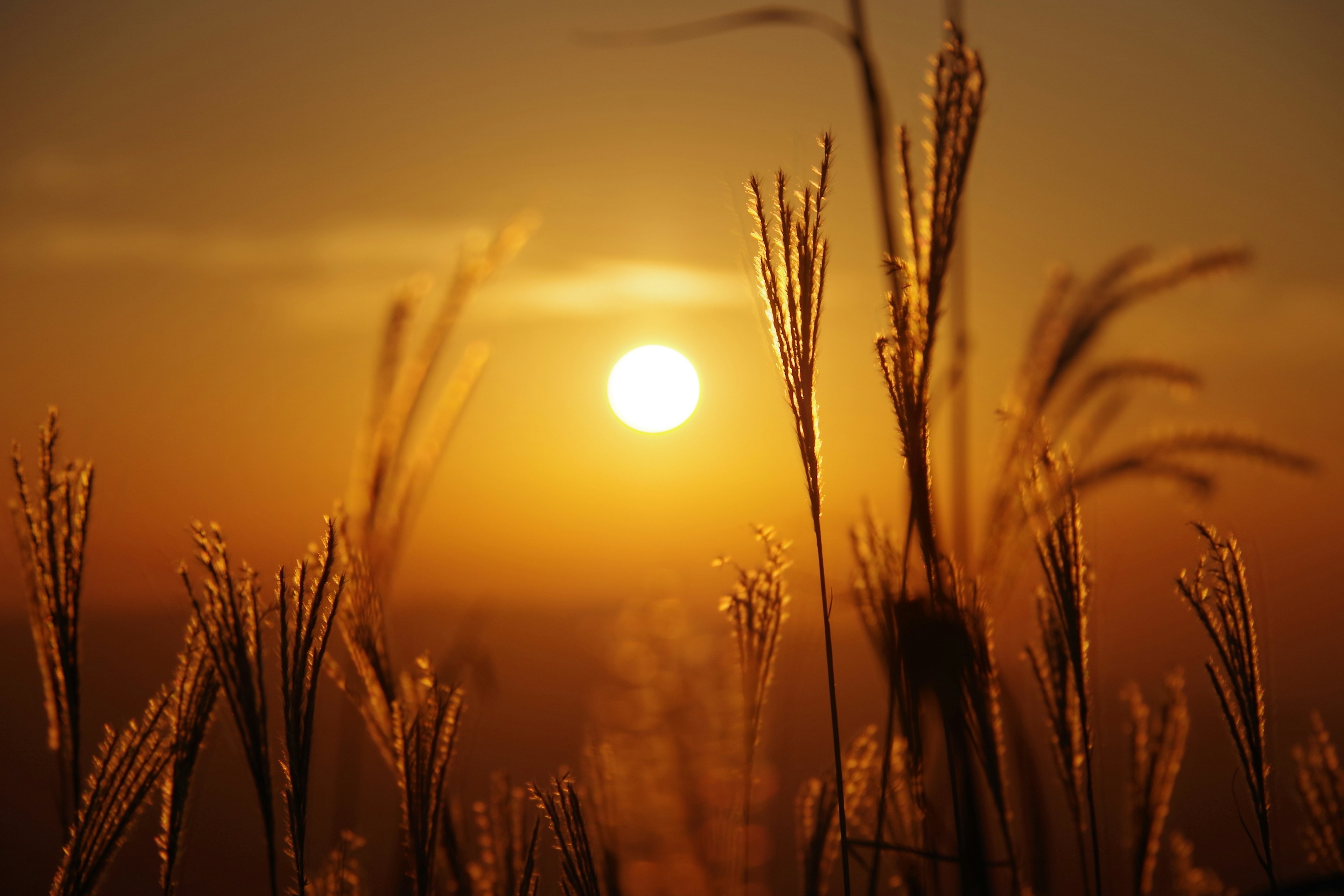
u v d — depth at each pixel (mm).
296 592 2318
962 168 2367
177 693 2352
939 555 2408
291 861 2312
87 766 2398
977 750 2406
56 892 2348
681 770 2615
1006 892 2480
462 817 2479
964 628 2387
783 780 2623
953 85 2377
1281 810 2482
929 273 2367
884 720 2492
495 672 2504
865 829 2535
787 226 2320
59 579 2365
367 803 2553
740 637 2441
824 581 2322
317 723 2502
